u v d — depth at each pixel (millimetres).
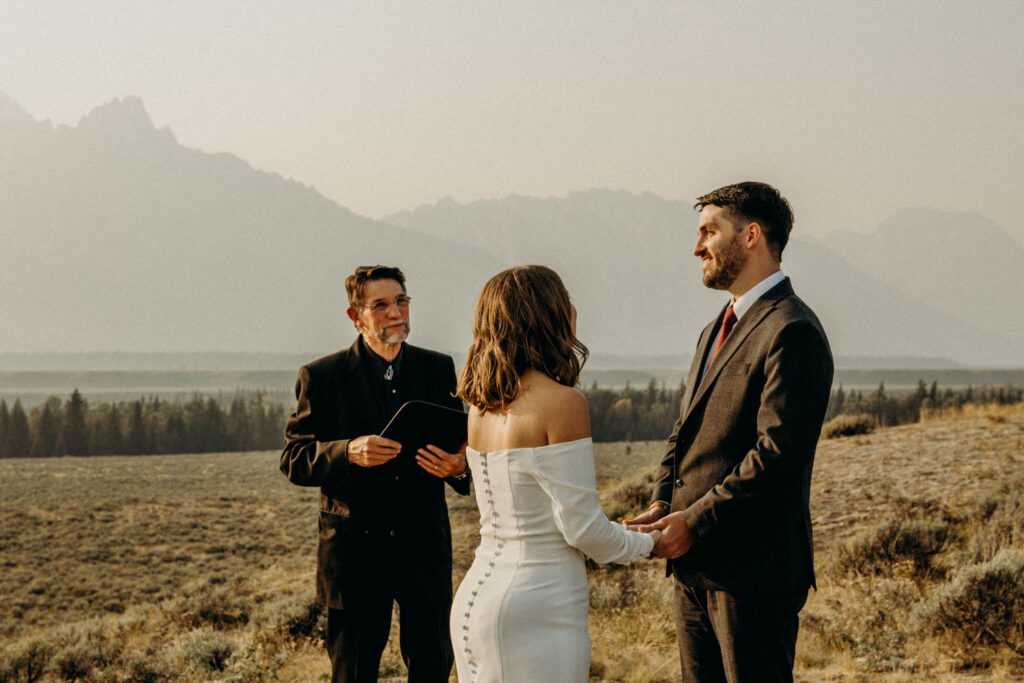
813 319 2545
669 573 2814
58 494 96812
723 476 2623
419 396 3773
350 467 3314
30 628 38219
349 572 3484
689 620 2799
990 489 10414
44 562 57688
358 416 3664
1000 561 5453
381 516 3471
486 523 2426
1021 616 5027
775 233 2723
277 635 8836
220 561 52656
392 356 3766
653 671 5285
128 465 138750
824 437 19422
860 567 7891
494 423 2398
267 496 92625
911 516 9680
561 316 2342
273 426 191750
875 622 5980
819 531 10109
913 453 13961
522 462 2275
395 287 3695
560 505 2211
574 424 2256
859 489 11695
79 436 176250
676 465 2801
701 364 2959
